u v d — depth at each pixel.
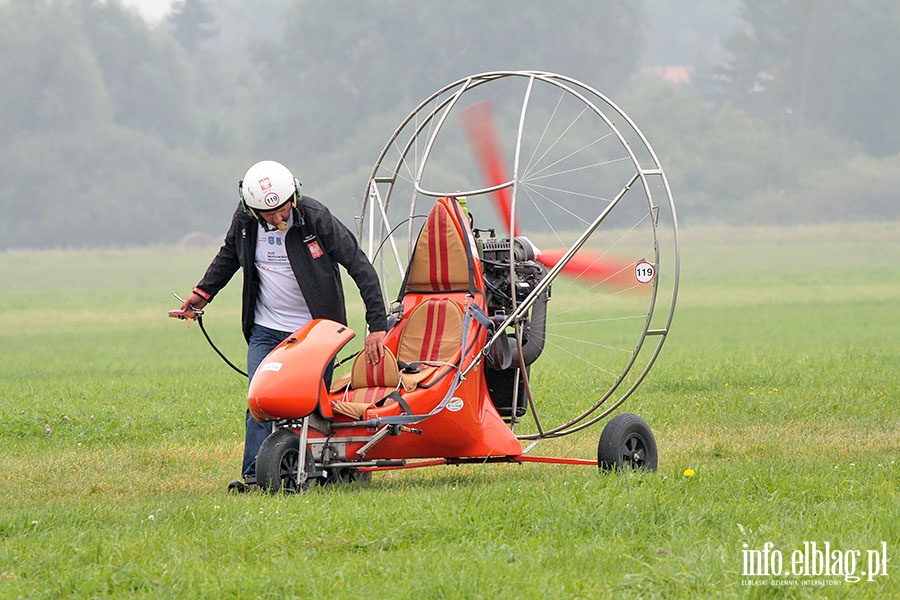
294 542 20.98
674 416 40.78
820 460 31.02
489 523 22.12
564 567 19.41
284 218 27.62
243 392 51.25
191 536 21.50
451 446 28.39
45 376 64.12
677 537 20.98
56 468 32.34
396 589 18.16
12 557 20.11
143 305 149.12
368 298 28.09
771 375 52.38
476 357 28.27
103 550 20.41
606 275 30.02
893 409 41.78
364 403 27.33
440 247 29.53
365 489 27.64
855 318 104.19
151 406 45.69
